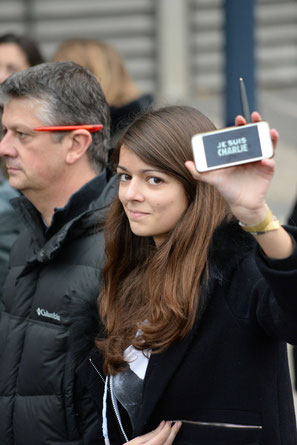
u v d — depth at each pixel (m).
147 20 18.38
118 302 2.63
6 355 2.96
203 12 18.33
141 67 18.53
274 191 9.93
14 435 2.91
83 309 2.74
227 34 6.84
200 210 2.41
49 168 2.97
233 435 2.34
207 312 2.37
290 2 18.47
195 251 2.39
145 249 2.65
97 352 2.67
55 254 2.87
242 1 6.72
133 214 2.46
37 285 2.94
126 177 2.48
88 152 3.04
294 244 2.02
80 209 2.96
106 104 3.13
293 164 11.63
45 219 3.10
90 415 2.81
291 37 18.61
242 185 2.01
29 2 18.41
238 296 2.30
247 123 2.02
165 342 2.37
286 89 18.77
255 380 2.33
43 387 2.84
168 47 18.36
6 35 5.38
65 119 2.95
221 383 2.36
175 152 2.39
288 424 2.43
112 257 2.67
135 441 2.41
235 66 6.81
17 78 2.96
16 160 2.97
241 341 2.32
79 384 2.80
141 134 2.41
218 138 1.99
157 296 2.44
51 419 2.82
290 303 2.01
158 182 2.42
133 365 2.53
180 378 2.39
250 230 2.03
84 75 3.04
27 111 2.93
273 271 1.99
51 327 2.86
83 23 18.48
